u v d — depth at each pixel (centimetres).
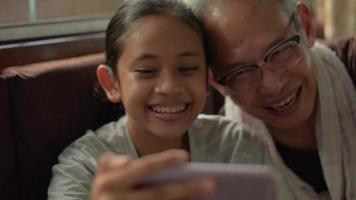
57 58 110
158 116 85
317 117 92
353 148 92
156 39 82
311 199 93
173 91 82
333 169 91
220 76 87
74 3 118
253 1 80
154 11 85
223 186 41
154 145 93
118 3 127
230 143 99
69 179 83
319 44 101
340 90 94
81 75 98
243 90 85
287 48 82
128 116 90
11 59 102
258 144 97
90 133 94
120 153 92
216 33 83
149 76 83
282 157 98
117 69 89
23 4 107
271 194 41
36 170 92
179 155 40
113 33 89
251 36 80
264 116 89
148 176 40
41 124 92
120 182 40
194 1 88
